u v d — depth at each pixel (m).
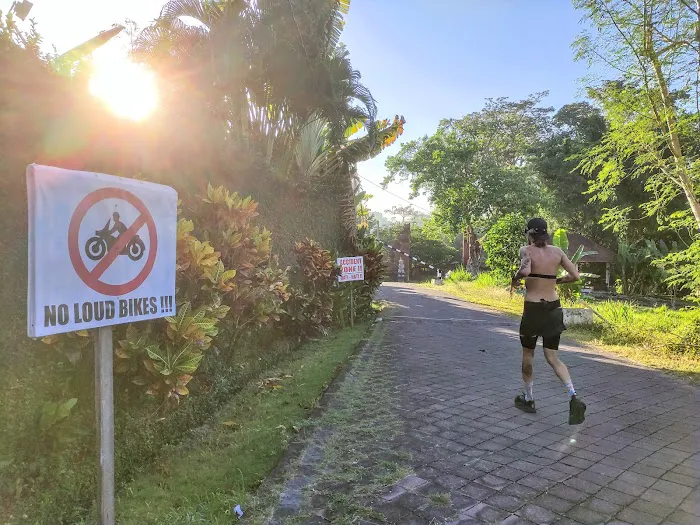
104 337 2.31
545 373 6.62
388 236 50.69
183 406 4.21
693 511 3.05
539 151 32.75
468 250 38.94
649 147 8.57
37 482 2.70
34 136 2.87
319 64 8.62
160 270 2.62
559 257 4.90
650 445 4.11
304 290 8.61
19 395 2.66
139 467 3.46
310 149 10.49
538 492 3.28
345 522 2.90
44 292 2.01
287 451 3.84
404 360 7.36
